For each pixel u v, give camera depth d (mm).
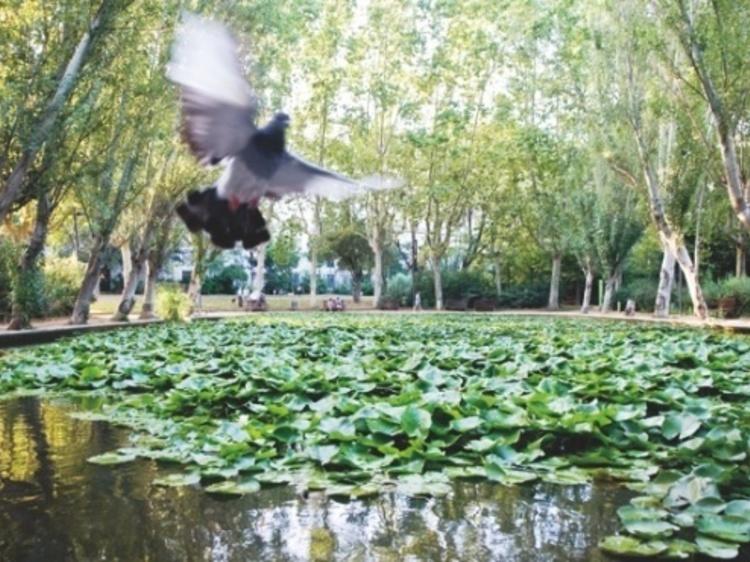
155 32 19734
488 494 5145
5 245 21188
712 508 4613
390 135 39000
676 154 25328
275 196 2211
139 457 6062
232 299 53188
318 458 5625
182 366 10492
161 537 4328
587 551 4129
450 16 35531
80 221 32750
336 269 65688
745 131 22469
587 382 8219
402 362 11125
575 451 6234
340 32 36406
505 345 13820
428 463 5781
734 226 34531
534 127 35000
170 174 24125
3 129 15727
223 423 6602
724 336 17719
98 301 43344
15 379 10148
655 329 20766
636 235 34250
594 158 31125
